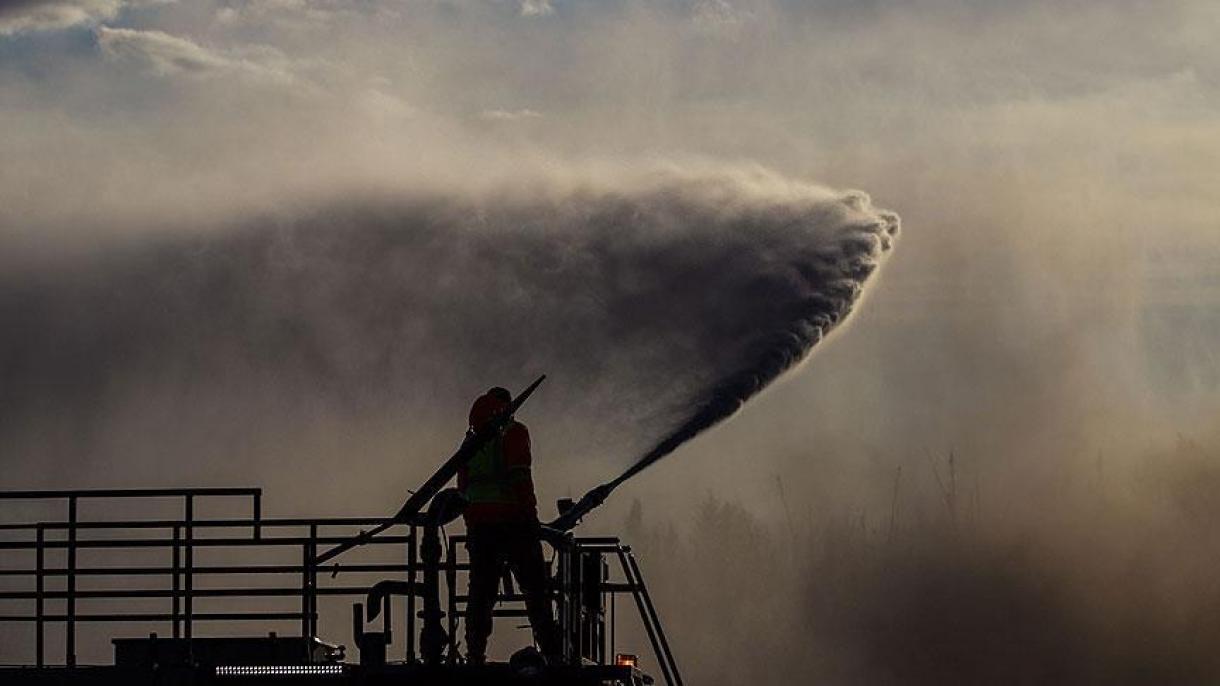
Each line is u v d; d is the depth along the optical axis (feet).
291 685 67.46
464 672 66.39
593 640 75.82
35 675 72.90
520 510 68.49
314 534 74.43
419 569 70.03
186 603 74.84
